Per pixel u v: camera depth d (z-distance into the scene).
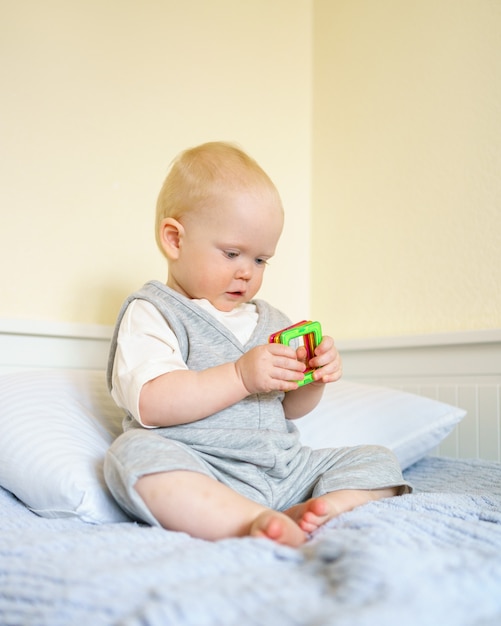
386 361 1.76
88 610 0.54
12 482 1.01
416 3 1.81
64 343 1.50
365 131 1.94
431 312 1.71
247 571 0.60
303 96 2.11
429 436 1.36
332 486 0.93
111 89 1.66
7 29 1.50
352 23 2.00
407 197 1.80
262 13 2.01
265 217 1.10
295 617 0.49
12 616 0.57
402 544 0.66
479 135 1.62
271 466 0.98
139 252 1.66
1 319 1.41
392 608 0.49
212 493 0.81
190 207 1.12
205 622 0.50
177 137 1.77
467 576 0.57
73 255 1.56
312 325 1.04
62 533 0.78
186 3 1.83
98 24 1.65
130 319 1.08
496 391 1.51
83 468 0.95
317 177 2.09
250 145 1.95
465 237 1.64
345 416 1.36
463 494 0.98
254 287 1.15
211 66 1.87
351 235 1.96
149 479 0.83
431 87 1.76
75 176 1.58
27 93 1.52
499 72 1.59
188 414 0.97
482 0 1.64
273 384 0.97
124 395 0.99
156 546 0.69
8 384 1.19
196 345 1.08
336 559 0.61
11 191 1.48
